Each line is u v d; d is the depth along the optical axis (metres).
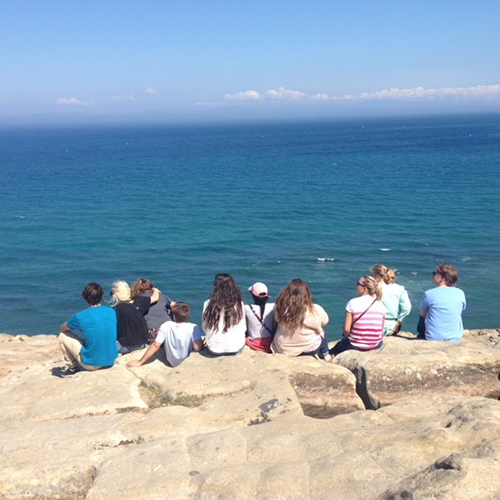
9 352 11.00
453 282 9.13
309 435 5.60
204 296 38.47
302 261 45.38
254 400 6.55
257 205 72.88
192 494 4.87
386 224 57.81
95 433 5.99
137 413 6.66
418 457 4.90
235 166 129.25
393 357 7.38
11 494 5.39
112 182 100.88
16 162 150.00
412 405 6.29
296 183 94.25
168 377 7.24
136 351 8.52
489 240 49.53
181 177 107.56
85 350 7.83
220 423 6.18
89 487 5.46
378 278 9.73
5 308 36.56
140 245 52.41
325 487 4.72
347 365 7.56
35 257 48.78
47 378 7.78
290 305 7.66
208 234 56.12
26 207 73.81
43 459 5.63
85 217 66.38
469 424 5.29
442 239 50.47
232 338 7.74
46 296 38.69
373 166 118.69
